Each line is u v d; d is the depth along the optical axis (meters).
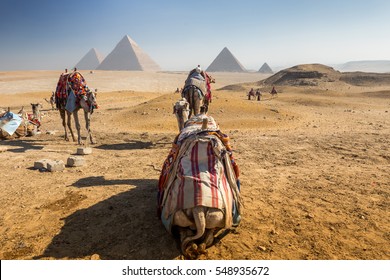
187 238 4.21
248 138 13.00
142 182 7.56
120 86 98.75
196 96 10.71
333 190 6.88
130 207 6.10
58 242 4.96
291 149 10.84
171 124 18.56
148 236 5.06
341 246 4.75
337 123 20.12
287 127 18.12
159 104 23.39
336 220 5.52
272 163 9.19
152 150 11.51
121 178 7.90
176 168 4.70
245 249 4.68
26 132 14.93
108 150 11.67
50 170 8.47
